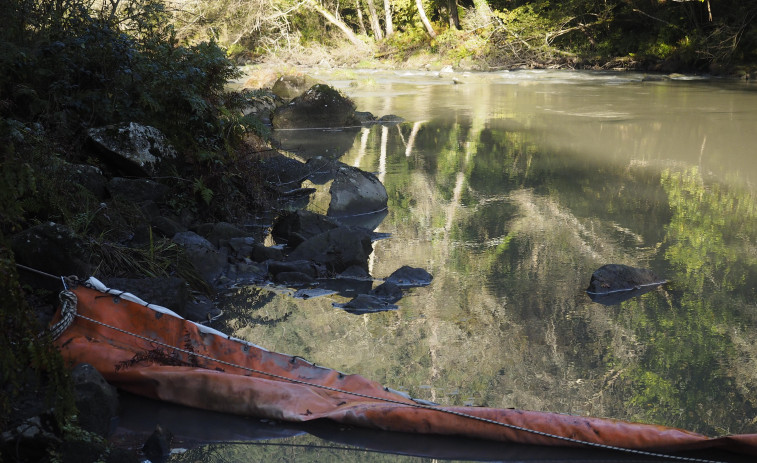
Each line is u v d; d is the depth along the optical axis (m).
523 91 24.23
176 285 5.23
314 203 9.29
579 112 18.38
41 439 3.41
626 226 8.09
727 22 30.34
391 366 4.73
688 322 5.45
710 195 9.53
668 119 16.78
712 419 4.09
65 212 5.87
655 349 5.00
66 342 4.43
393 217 8.63
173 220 7.36
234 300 5.94
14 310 3.31
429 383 4.49
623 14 34.69
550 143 13.70
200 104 7.94
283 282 6.37
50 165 6.20
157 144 7.78
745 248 7.25
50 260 5.04
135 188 7.19
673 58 31.09
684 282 6.31
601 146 13.32
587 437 3.78
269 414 4.05
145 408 4.16
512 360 4.83
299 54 38.41
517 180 10.54
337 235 6.85
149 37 9.00
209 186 8.02
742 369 4.70
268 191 9.27
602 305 5.80
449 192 9.82
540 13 36.94
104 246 5.64
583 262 6.87
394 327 5.39
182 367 4.32
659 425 3.82
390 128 16.00
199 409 4.16
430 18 43.53
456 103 20.78
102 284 4.68
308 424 4.04
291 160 10.82
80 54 7.71
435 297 6.01
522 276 6.50
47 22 8.06
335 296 6.07
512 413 3.90
